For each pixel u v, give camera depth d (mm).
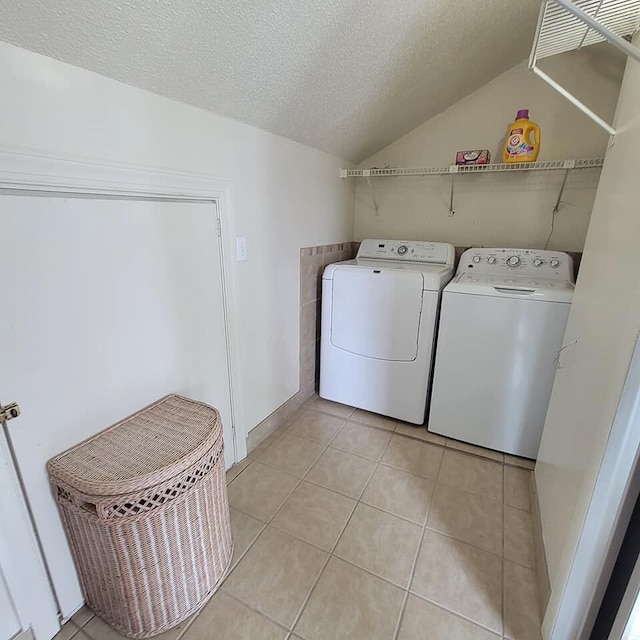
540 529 1391
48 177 952
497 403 1930
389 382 2209
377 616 1185
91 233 1080
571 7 798
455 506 1637
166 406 1340
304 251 2205
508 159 2053
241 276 1719
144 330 1294
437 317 2033
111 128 1086
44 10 802
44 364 1012
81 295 1080
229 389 1759
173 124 1275
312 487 1733
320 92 1580
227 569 1318
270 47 1195
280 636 1126
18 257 922
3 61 835
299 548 1418
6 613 995
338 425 2238
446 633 1140
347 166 2527
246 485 1740
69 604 1146
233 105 1437
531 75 2059
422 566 1354
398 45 1445
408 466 1885
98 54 971
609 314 1001
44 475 1037
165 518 1037
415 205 2562
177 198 1339
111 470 1005
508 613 1198
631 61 1209
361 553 1401
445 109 2314
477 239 2424
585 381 1133
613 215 1121
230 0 962
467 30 1525
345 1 1117
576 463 1098
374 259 2516
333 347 2338
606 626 957
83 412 1130
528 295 1744
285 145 1878
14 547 985
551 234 2217
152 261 1282
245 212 1681
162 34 990
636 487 867
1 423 930
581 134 2018
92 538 1024
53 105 939
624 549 912
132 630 1110
